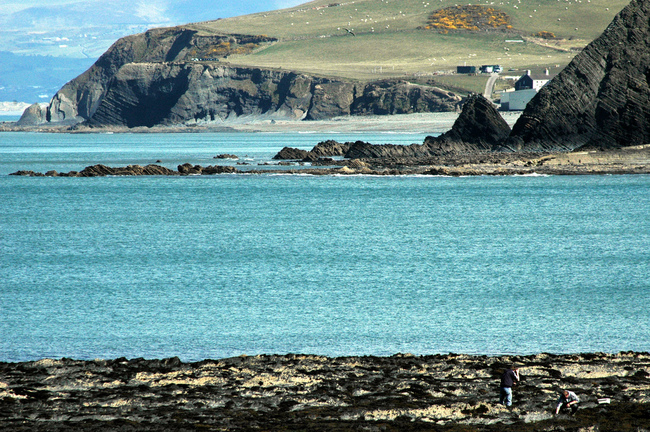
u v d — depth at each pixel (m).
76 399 80.50
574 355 104.25
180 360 107.25
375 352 118.31
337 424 72.00
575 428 70.50
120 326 137.88
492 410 75.94
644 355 104.62
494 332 131.00
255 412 76.25
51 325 138.88
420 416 74.69
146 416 74.19
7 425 70.88
